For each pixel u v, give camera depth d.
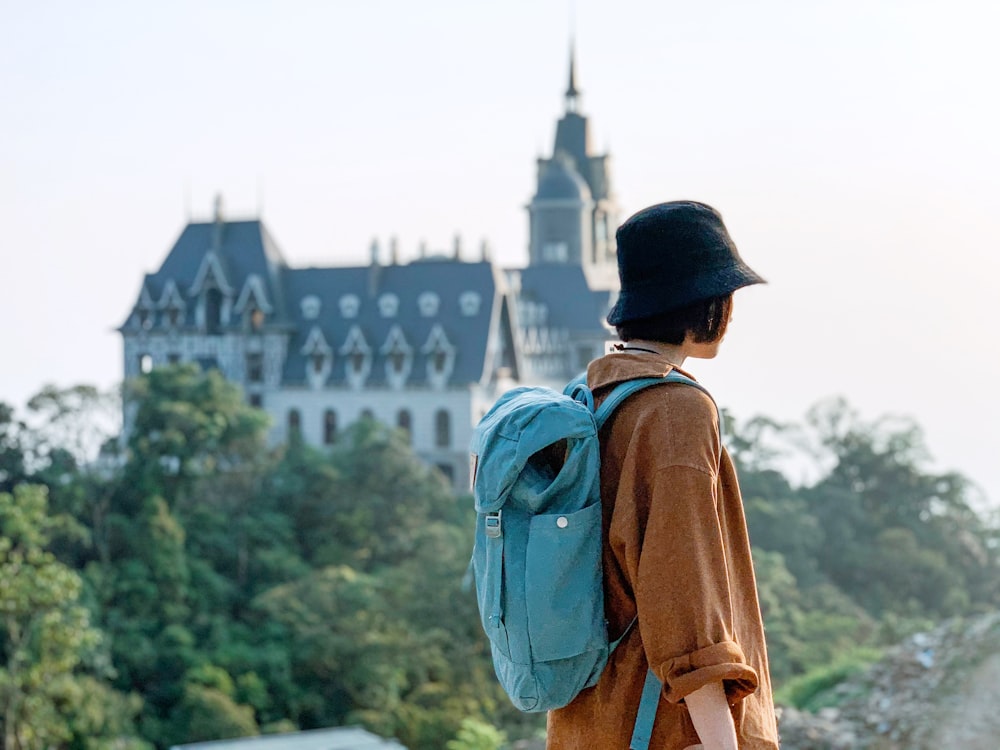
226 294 121.25
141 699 54.44
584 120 164.12
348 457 90.25
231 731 51.81
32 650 39.31
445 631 54.81
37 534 51.94
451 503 89.38
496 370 118.12
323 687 56.59
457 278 118.50
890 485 95.31
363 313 119.75
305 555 84.12
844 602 70.88
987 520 96.06
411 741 46.62
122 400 85.19
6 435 80.94
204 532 80.88
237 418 90.38
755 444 83.06
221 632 66.00
